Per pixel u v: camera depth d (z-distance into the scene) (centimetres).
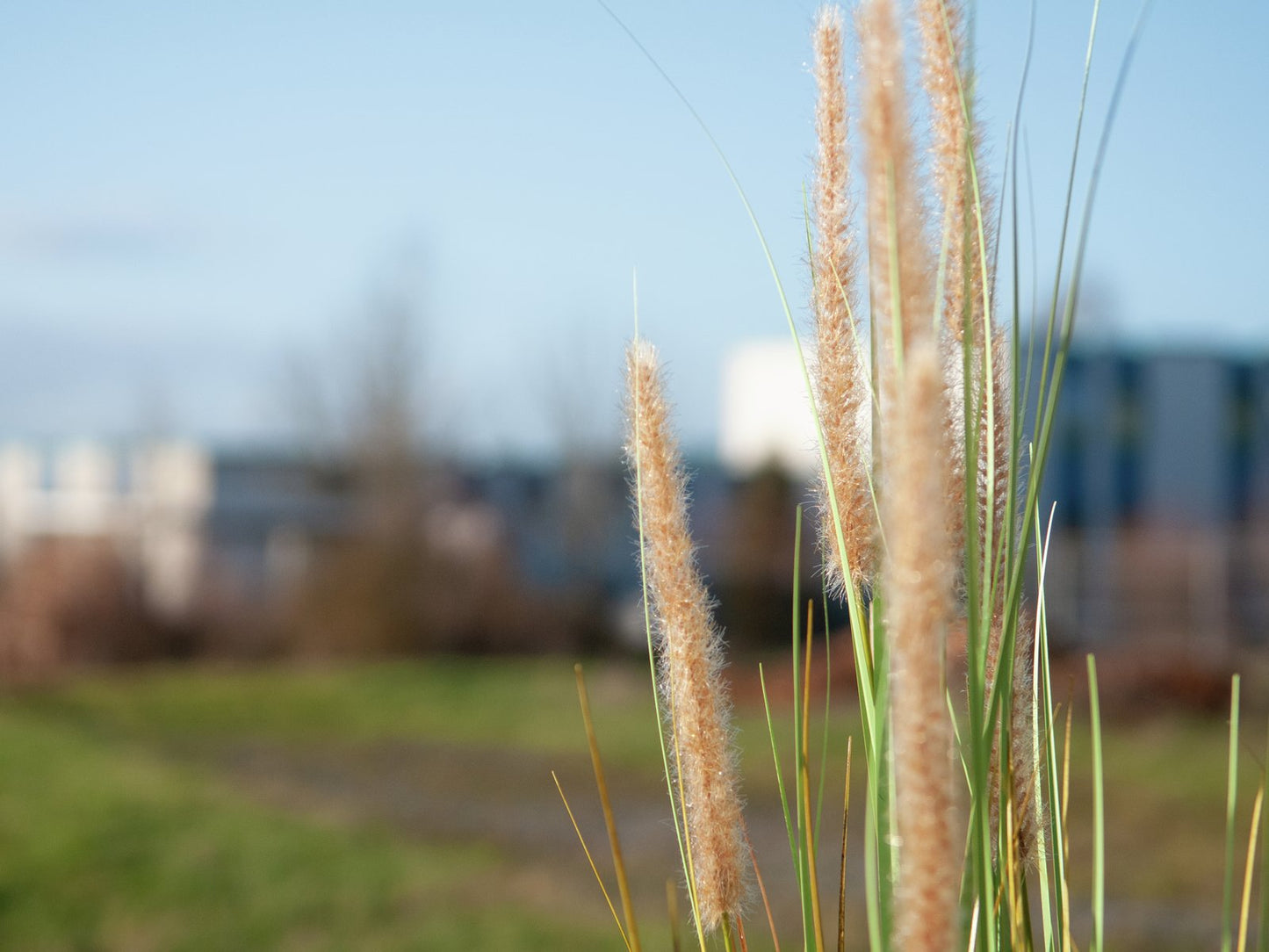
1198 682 1413
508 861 858
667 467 108
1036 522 110
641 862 880
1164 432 2797
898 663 57
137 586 2395
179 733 1551
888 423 76
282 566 2744
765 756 1136
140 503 2983
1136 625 2195
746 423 3444
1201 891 731
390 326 2741
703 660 110
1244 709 1384
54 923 657
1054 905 113
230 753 1406
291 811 979
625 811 1084
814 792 980
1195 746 1173
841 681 1296
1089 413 2789
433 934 641
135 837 828
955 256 98
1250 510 2670
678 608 109
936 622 56
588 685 1842
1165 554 2250
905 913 56
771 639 2416
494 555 2614
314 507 2964
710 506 2778
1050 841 114
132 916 672
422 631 2455
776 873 782
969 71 98
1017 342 100
